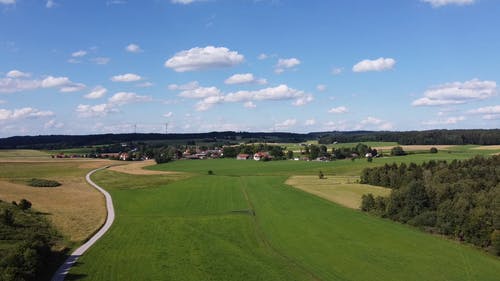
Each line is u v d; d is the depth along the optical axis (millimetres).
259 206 99562
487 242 65625
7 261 48000
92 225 78000
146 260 58156
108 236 70875
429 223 77312
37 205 94062
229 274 53438
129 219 85438
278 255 61844
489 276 54062
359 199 106312
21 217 74750
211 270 54781
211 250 63781
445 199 83188
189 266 56188
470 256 61750
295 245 67062
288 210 94188
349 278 52844
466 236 69188
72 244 64938
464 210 73125
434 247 66000
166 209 97375
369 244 67500
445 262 58969
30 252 50438
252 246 66312
